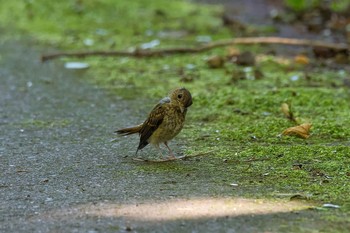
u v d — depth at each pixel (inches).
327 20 933.8
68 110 549.3
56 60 732.7
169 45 796.0
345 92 581.0
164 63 713.0
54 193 361.1
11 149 448.5
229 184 369.7
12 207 341.1
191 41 820.0
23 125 507.8
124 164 412.2
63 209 336.2
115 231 306.5
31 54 764.0
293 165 401.4
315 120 502.9
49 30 885.8
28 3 995.3
